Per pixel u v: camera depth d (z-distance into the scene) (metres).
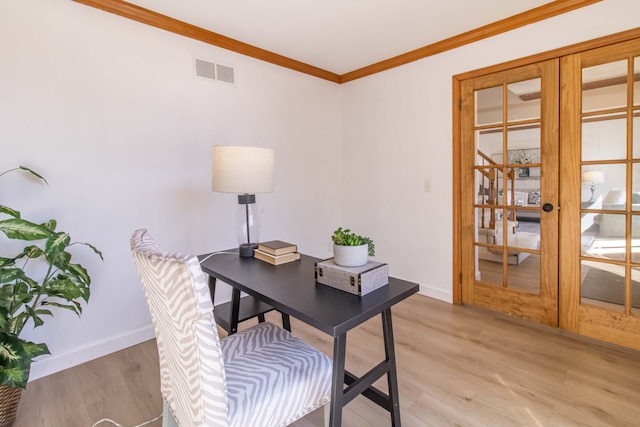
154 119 2.32
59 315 1.99
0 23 1.74
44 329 1.95
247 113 2.86
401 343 2.25
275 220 3.16
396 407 1.45
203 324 0.86
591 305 2.25
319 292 1.30
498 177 2.62
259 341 1.37
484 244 2.73
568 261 2.32
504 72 2.51
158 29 2.31
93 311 2.12
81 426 1.54
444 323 2.54
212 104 2.62
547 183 2.37
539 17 2.28
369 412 1.62
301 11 2.26
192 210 2.54
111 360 2.10
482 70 2.60
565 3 2.17
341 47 2.87
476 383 1.82
